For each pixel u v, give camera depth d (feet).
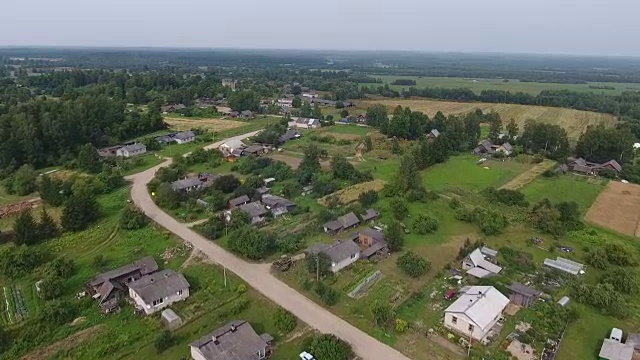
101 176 357.82
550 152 469.57
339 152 473.67
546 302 210.38
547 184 383.65
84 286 219.61
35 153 411.13
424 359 171.01
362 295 213.25
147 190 354.95
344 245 243.19
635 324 199.82
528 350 177.06
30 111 448.65
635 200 350.23
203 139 520.01
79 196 299.38
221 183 344.08
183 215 303.48
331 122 627.05
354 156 460.55
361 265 240.73
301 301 207.21
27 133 407.85
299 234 272.51
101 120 497.46
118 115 526.16
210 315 197.06
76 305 202.59
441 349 177.17
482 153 488.02
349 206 314.76
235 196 327.67
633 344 177.68
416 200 327.26
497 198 335.88
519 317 199.62
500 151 477.77
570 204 314.96
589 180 402.52
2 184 365.81
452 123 541.75
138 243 266.77
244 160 426.51
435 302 210.59
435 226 285.43
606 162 445.78
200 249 255.91
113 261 246.27
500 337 185.37
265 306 203.10
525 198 344.49
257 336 173.99
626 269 245.65
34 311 200.03
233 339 169.99
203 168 417.49
